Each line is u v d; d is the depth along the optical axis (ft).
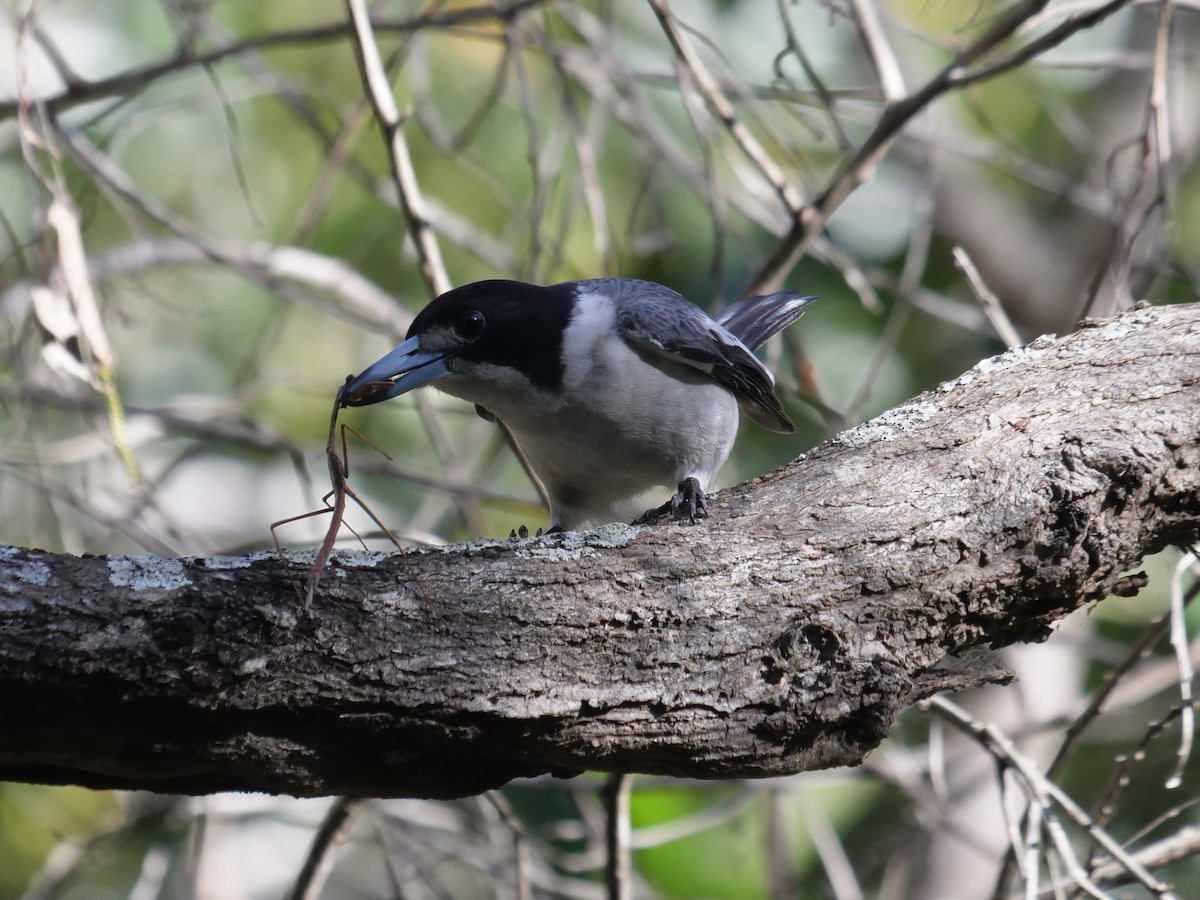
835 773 35.78
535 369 26.66
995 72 28.91
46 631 15.21
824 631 18.06
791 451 42.37
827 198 30.48
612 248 38.32
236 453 44.16
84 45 41.22
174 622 15.65
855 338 44.45
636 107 33.88
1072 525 19.40
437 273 30.14
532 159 30.60
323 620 16.33
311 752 16.53
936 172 40.45
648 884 37.22
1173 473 19.99
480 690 16.65
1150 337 21.74
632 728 17.26
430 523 37.93
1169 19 27.04
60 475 37.88
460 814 34.86
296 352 43.75
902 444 20.66
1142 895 30.35
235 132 31.58
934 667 19.88
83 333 24.81
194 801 31.78
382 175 42.01
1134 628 41.83
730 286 42.70
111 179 32.94
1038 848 22.26
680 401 27.37
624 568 17.94
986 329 36.17
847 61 45.09
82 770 16.22
